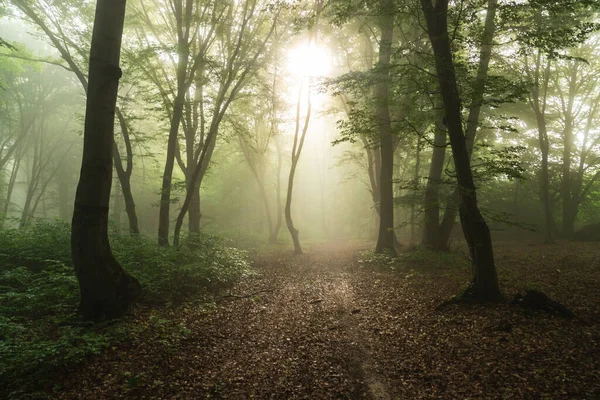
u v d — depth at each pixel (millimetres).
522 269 13828
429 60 9109
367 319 8336
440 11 8469
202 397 4957
